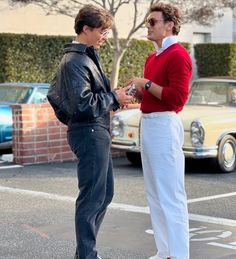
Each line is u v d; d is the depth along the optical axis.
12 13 18.84
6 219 6.84
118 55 17.70
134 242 5.92
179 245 4.82
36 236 6.14
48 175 9.80
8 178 9.52
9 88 12.84
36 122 10.98
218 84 11.20
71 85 4.43
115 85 17.75
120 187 8.84
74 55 4.51
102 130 4.59
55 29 19.97
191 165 11.18
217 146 10.10
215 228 6.52
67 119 4.72
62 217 6.94
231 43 22.98
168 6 4.82
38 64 18.50
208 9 16.97
